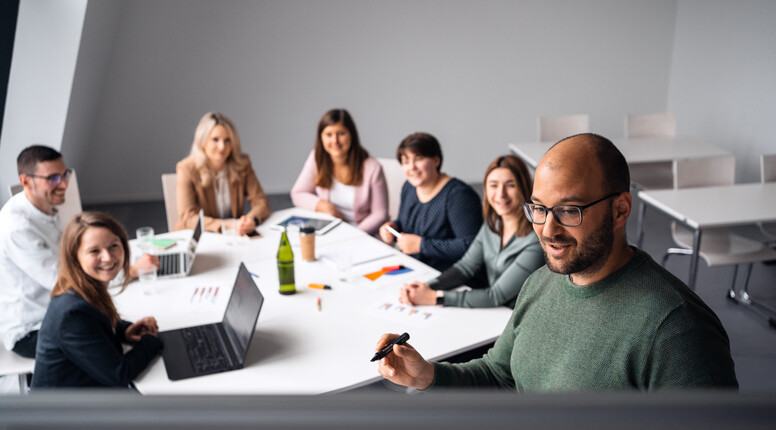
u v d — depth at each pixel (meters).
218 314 2.51
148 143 6.22
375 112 6.59
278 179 6.60
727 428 0.17
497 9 6.52
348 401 0.18
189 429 0.17
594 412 0.17
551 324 1.22
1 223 2.59
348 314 2.47
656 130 5.70
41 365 2.07
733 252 3.87
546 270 1.31
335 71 6.39
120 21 5.75
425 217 3.20
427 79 6.59
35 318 2.57
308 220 3.60
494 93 6.77
